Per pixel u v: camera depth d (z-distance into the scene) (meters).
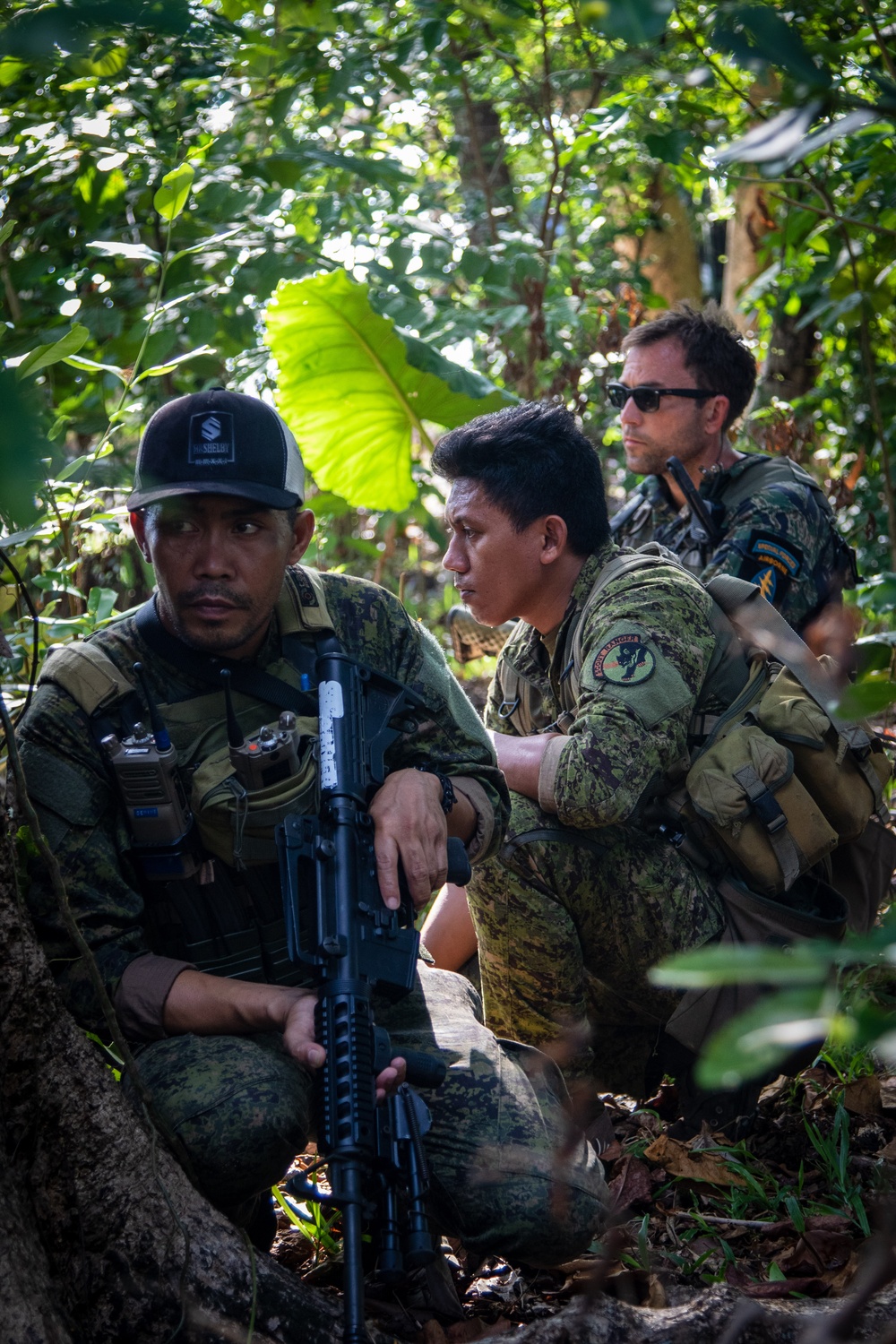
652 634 2.59
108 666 2.05
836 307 4.50
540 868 2.62
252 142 4.65
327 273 4.70
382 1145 1.76
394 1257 1.71
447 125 6.69
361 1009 1.82
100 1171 1.68
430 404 5.23
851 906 2.86
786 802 2.60
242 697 2.09
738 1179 2.42
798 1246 2.14
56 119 3.59
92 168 4.02
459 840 2.18
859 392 5.89
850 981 2.42
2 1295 1.47
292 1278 1.78
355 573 6.62
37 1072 1.66
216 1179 1.83
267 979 2.09
